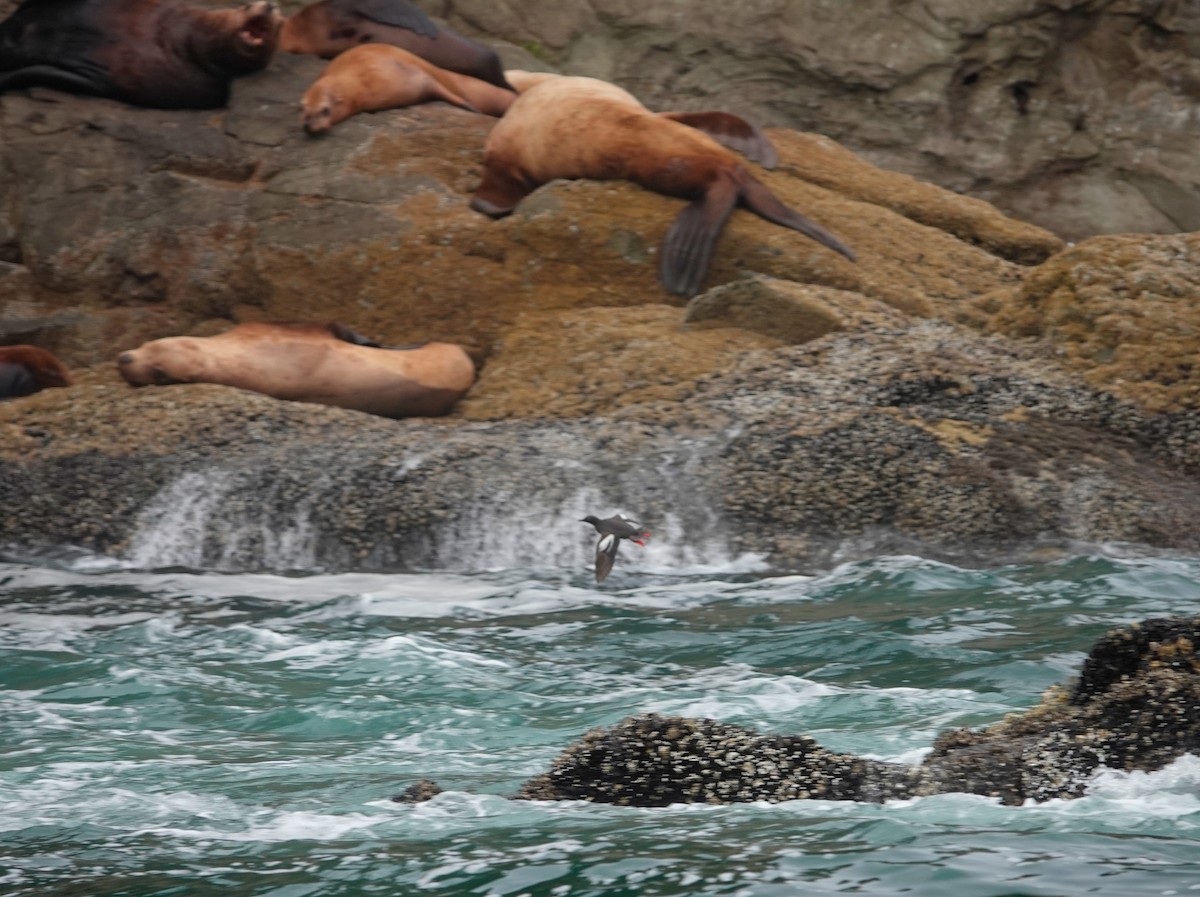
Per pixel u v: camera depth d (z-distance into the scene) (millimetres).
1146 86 70250
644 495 39375
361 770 21375
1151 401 42250
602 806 18375
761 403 42312
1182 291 45031
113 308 54031
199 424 42562
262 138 56906
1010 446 40188
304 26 61531
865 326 46438
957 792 18047
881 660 28500
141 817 18719
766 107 70375
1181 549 37594
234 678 27766
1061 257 47188
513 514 39250
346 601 35156
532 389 45406
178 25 58469
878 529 38312
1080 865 15414
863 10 70125
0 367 47000
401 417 46250
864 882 15109
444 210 53250
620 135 52719
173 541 39844
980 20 69688
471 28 70750
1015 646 29203
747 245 50812
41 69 58375
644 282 50625
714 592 35375
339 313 51438
